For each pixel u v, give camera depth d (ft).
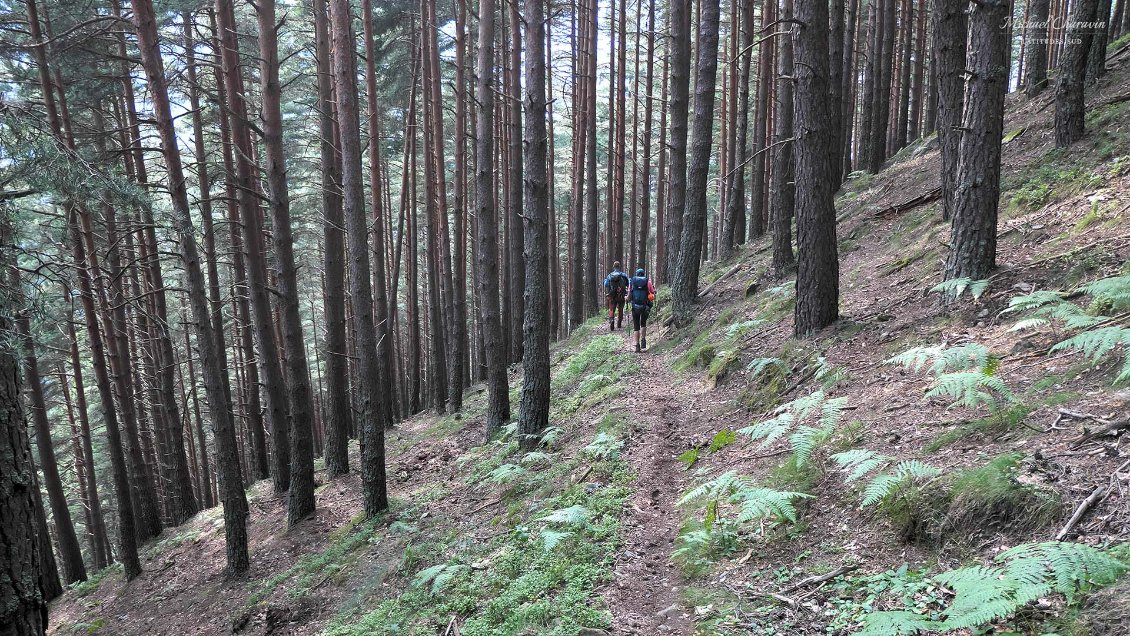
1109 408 13.64
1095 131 33.04
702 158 43.91
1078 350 16.75
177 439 57.62
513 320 72.64
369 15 52.95
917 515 13.50
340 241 48.14
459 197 57.11
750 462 20.81
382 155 86.38
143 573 44.06
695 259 45.88
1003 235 27.32
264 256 57.11
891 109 87.56
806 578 13.58
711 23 41.39
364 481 34.65
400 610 19.84
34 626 10.48
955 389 14.67
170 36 48.70
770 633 12.25
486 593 18.22
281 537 38.32
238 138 44.73
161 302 55.21
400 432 61.21
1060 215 26.55
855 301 30.58
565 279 121.19
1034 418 14.71
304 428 39.45
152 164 61.93
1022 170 35.06
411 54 71.87
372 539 30.09
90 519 74.69
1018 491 12.38
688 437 26.40
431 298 66.59
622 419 29.84
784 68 41.39
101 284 41.55
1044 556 9.71
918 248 32.65
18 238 15.84
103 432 85.71
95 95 46.26
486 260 37.58
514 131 51.90
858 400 20.67
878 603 11.85
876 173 62.28
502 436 37.06
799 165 27.66
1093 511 11.23
